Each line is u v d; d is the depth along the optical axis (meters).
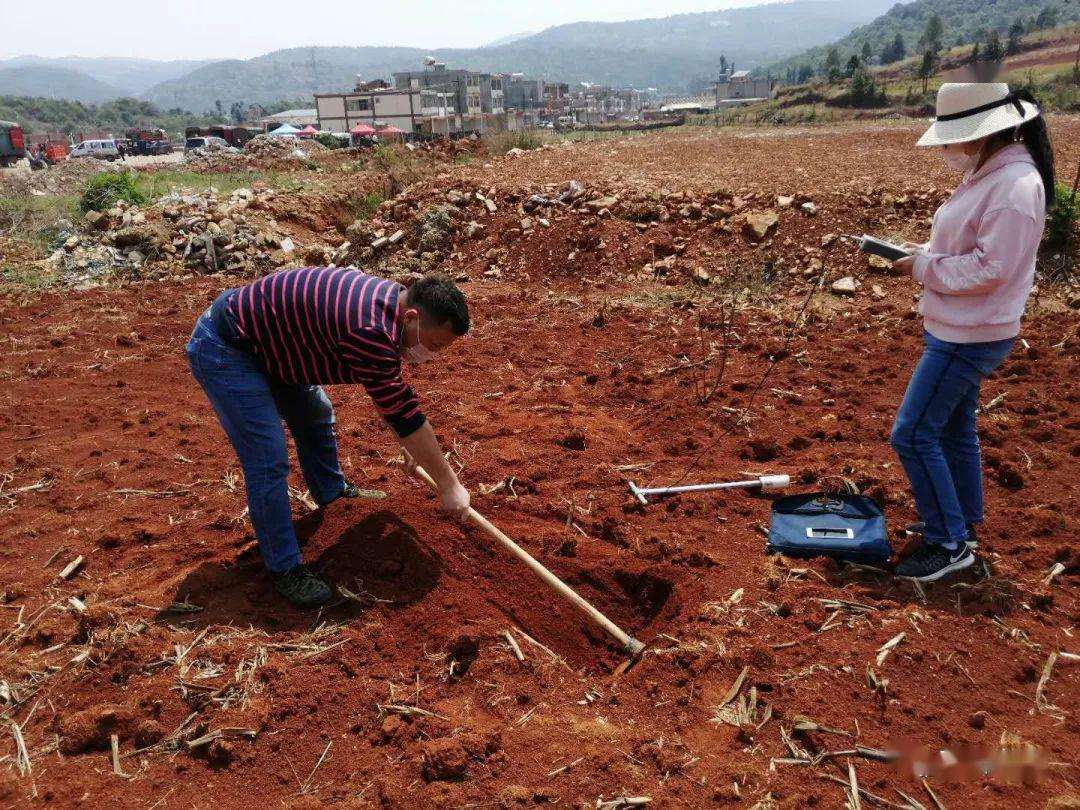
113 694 3.14
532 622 3.69
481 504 4.45
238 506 4.55
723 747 2.86
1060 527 3.98
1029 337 6.65
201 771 2.82
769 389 6.00
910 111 63.81
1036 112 3.02
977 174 3.14
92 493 4.75
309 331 3.27
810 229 9.16
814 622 3.41
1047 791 2.60
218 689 3.10
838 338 6.97
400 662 3.33
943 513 3.52
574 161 14.14
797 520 4.05
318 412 4.06
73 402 6.20
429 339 3.29
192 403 6.18
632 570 3.91
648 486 4.69
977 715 2.89
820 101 83.38
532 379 6.52
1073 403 5.38
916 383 3.42
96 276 10.03
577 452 5.14
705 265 9.02
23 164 41.53
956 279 3.14
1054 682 3.05
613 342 7.28
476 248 10.49
